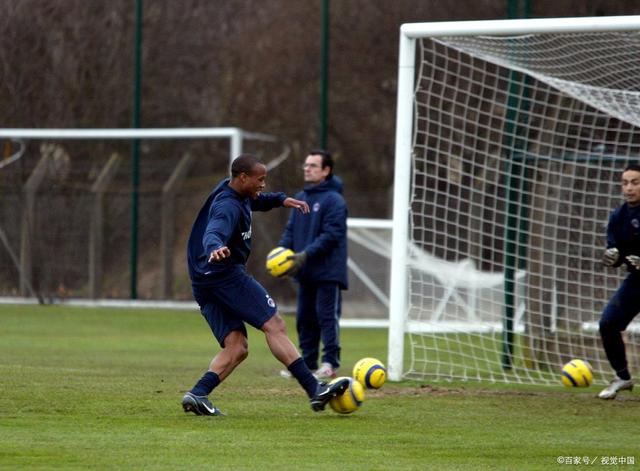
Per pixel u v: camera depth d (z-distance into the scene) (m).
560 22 32.66
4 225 70.00
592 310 39.28
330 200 34.97
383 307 62.62
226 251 22.89
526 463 19.88
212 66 77.94
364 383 30.38
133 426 23.16
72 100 73.94
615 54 34.28
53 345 45.09
